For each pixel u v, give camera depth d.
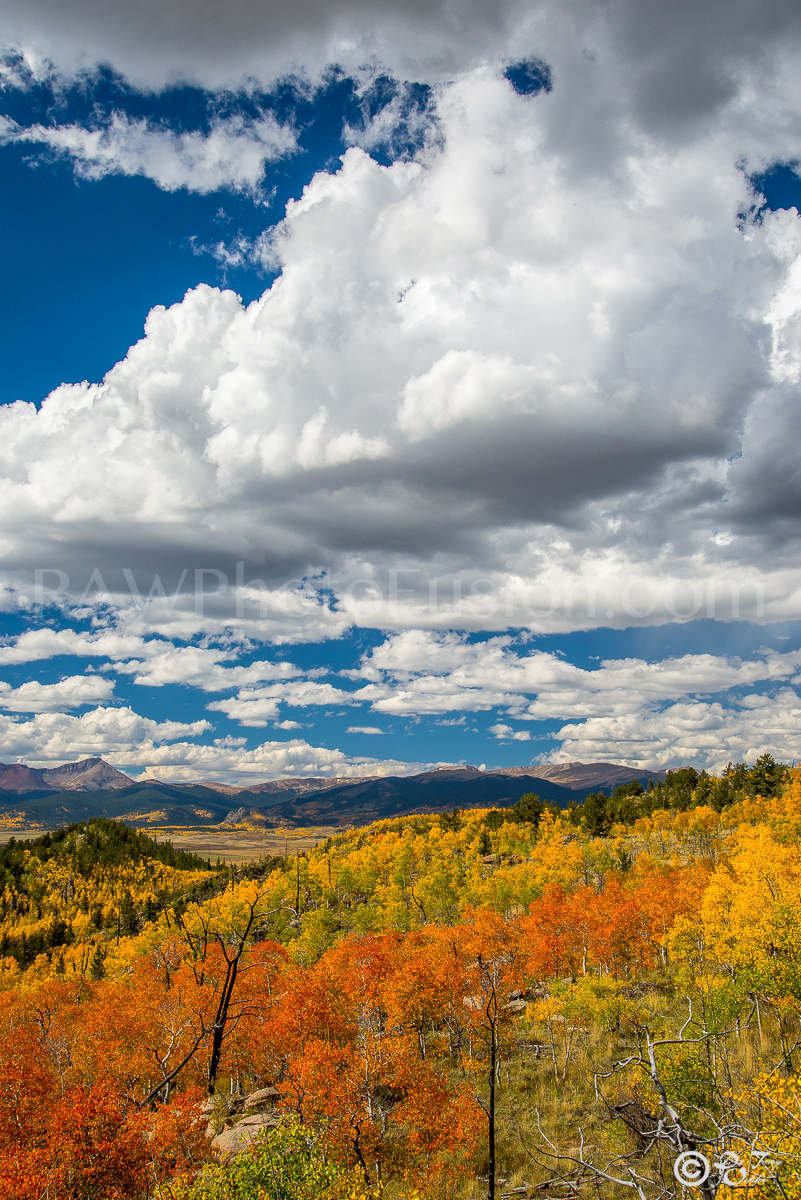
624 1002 41.12
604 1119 30.83
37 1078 45.06
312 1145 22.19
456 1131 32.62
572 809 174.38
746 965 34.06
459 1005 49.59
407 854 125.81
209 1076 39.84
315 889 122.00
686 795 153.88
